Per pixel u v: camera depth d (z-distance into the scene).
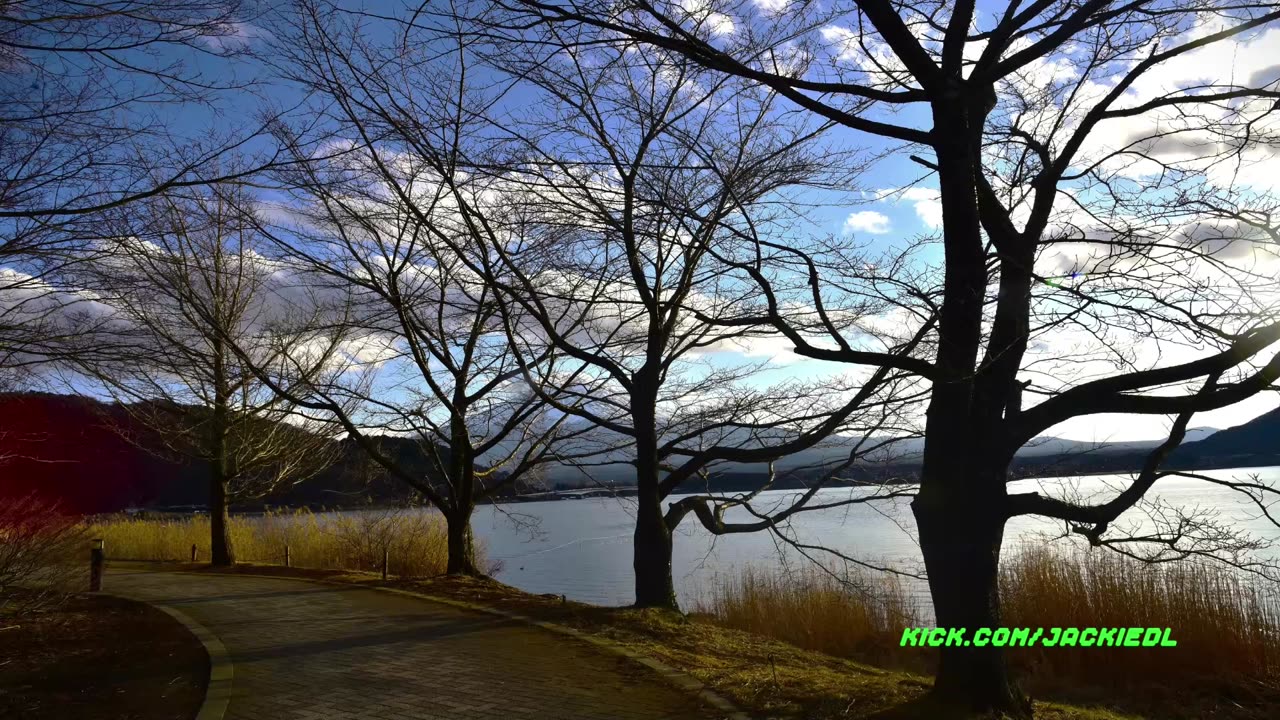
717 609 14.10
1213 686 10.83
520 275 10.86
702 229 9.89
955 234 7.00
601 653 9.01
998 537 6.95
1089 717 7.67
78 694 7.76
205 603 12.90
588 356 11.84
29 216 7.55
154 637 10.22
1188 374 6.12
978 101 7.28
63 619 11.29
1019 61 6.77
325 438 20.88
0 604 10.69
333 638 9.98
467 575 16.02
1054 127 8.06
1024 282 7.07
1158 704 10.42
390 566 18.89
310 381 15.41
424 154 10.23
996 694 6.79
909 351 9.85
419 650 9.27
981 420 6.91
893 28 6.95
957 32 6.97
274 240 13.45
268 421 19.62
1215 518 11.30
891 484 11.80
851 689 7.63
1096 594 12.12
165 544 23.00
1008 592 13.06
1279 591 11.25
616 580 20.23
